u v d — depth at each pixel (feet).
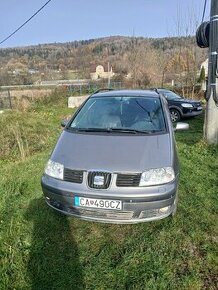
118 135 10.67
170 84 79.20
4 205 11.73
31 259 8.62
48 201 9.90
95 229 10.05
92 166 9.07
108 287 7.59
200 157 17.33
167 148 10.03
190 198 12.06
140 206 8.73
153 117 11.87
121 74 104.27
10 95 53.93
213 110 18.86
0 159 19.30
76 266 8.35
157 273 7.98
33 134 22.58
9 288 7.60
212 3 17.33
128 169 8.87
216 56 17.89
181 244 9.16
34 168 16.14
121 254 8.81
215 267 8.19
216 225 10.17
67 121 13.01
